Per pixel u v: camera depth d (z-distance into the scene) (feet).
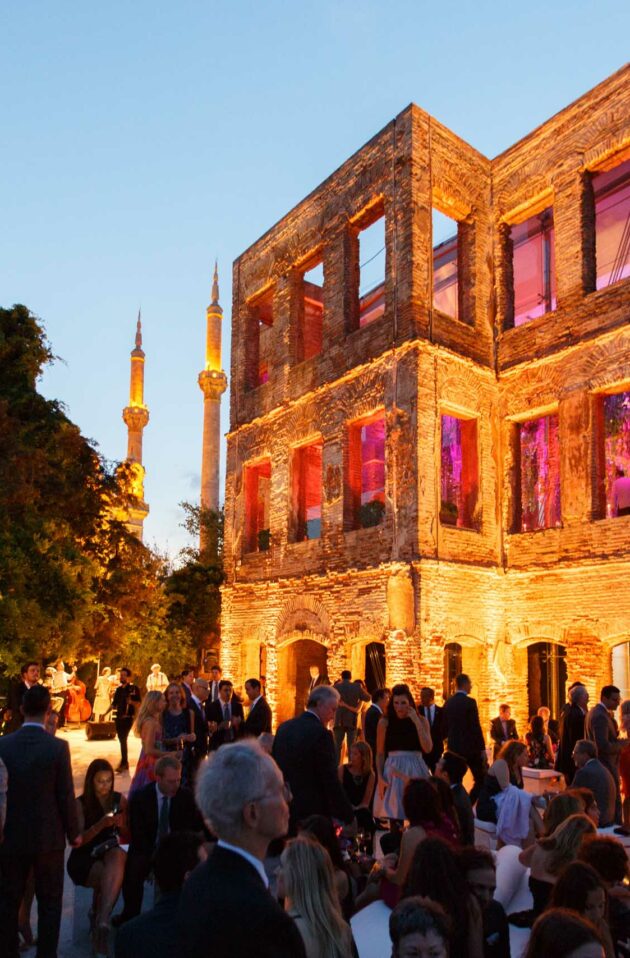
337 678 58.39
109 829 22.50
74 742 66.80
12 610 56.54
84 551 76.43
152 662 96.43
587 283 54.08
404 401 55.72
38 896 18.40
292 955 7.49
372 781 29.07
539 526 57.67
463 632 53.83
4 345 64.59
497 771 25.40
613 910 14.53
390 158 60.03
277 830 8.28
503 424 58.75
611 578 49.42
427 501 53.93
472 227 61.05
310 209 69.77
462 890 13.42
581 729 36.55
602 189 61.11
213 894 7.66
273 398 72.02
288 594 65.67
